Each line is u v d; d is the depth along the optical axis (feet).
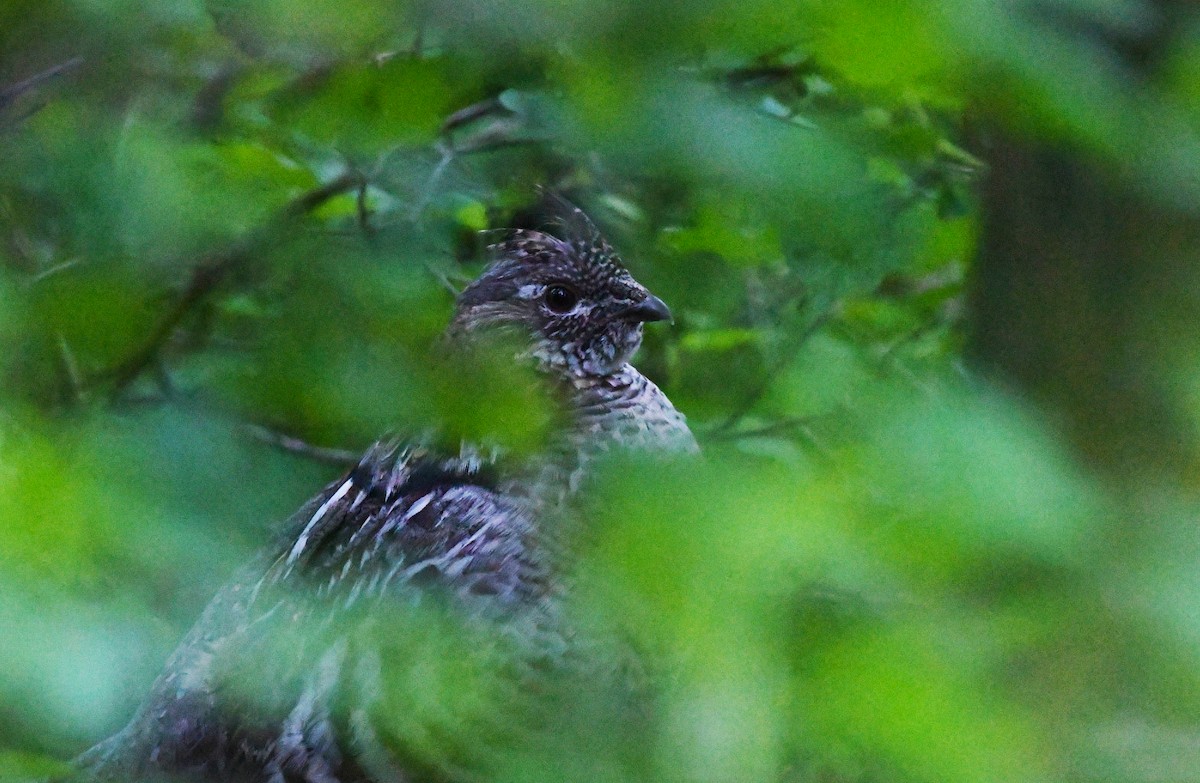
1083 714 6.21
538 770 9.79
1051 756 6.17
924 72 6.66
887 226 7.95
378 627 9.95
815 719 5.70
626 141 6.57
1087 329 9.59
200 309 9.44
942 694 5.57
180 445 7.58
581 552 6.81
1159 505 5.88
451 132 12.36
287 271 8.48
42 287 7.60
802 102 7.52
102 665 6.16
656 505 5.71
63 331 7.57
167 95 9.86
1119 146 6.72
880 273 13.50
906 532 5.65
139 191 8.48
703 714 6.13
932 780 5.46
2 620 6.08
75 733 6.53
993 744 5.52
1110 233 9.54
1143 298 9.41
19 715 6.13
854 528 5.67
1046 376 9.72
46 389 7.54
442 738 12.09
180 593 7.43
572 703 13.35
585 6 6.36
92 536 6.44
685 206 7.64
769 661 5.75
